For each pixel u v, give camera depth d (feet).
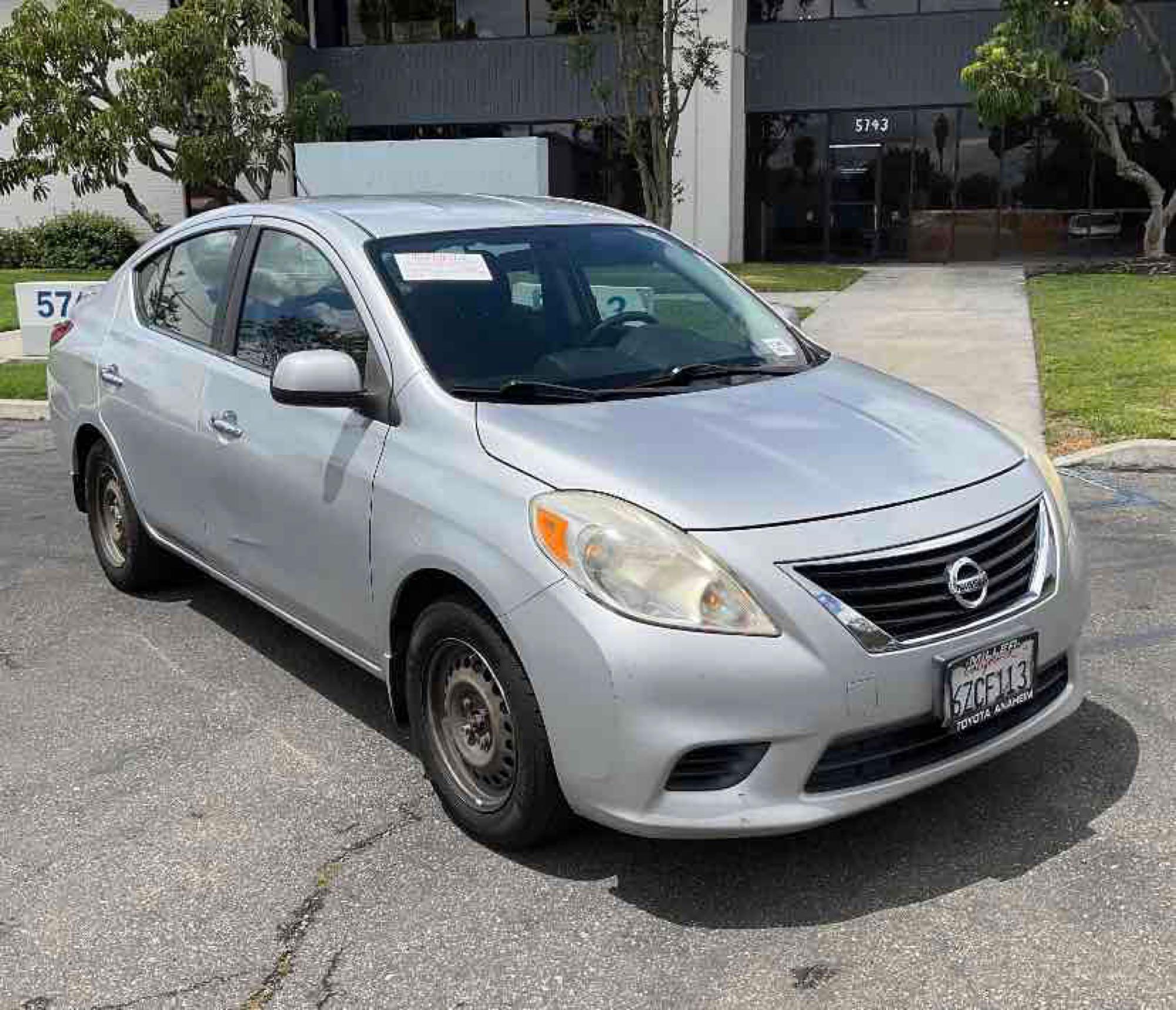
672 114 58.54
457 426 11.44
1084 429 27.43
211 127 63.77
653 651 9.54
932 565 10.18
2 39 62.64
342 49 87.45
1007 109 63.16
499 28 84.99
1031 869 10.68
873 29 81.10
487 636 10.59
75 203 88.69
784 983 9.29
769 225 85.40
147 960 9.78
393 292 12.76
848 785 9.98
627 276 14.35
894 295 57.52
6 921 10.33
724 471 10.50
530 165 62.13
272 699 14.76
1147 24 64.80
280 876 10.94
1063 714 11.32
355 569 12.27
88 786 12.65
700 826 9.68
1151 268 65.77
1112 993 9.04
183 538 16.10
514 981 9.42
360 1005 9.20
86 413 17.85
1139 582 18.10
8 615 17.83
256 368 14.32
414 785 12.56
